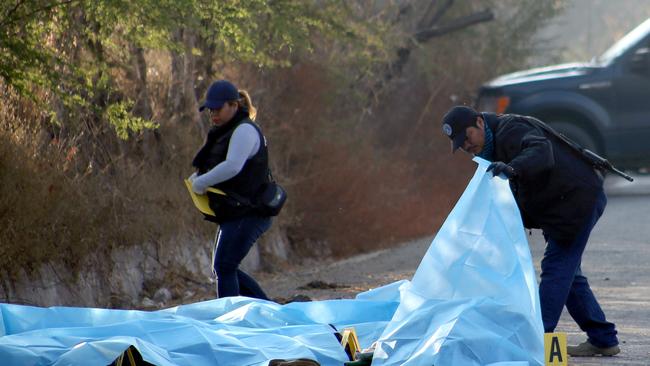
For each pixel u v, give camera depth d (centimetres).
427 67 5650
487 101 4659
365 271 3350
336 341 1534
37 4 2472
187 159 3344
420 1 5697
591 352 1825
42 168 2623
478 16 5659
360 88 5131
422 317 1433
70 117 2697
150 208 2986
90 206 2700
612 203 4825
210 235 3316
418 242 4269
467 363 1365
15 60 2447
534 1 6425
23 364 1387
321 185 4078
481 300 1437
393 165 4928
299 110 4138
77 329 1473
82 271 2623
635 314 2267
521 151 1642
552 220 1702
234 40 3128
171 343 1448
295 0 3725
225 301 1722
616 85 4538
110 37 2784
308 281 3153
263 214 2005
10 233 2398
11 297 2364
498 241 1484
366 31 4422
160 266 2972
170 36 2892
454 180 5522
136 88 3272
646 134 4528
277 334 1531
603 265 3069
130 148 3186
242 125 1984
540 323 1458
